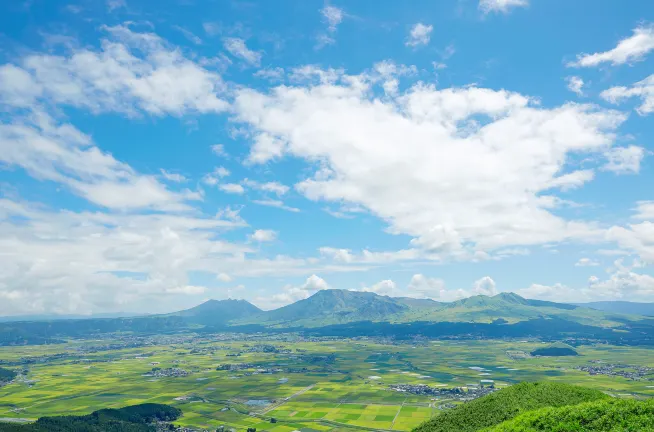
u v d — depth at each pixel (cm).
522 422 8331
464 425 10119
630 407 7650
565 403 9988
